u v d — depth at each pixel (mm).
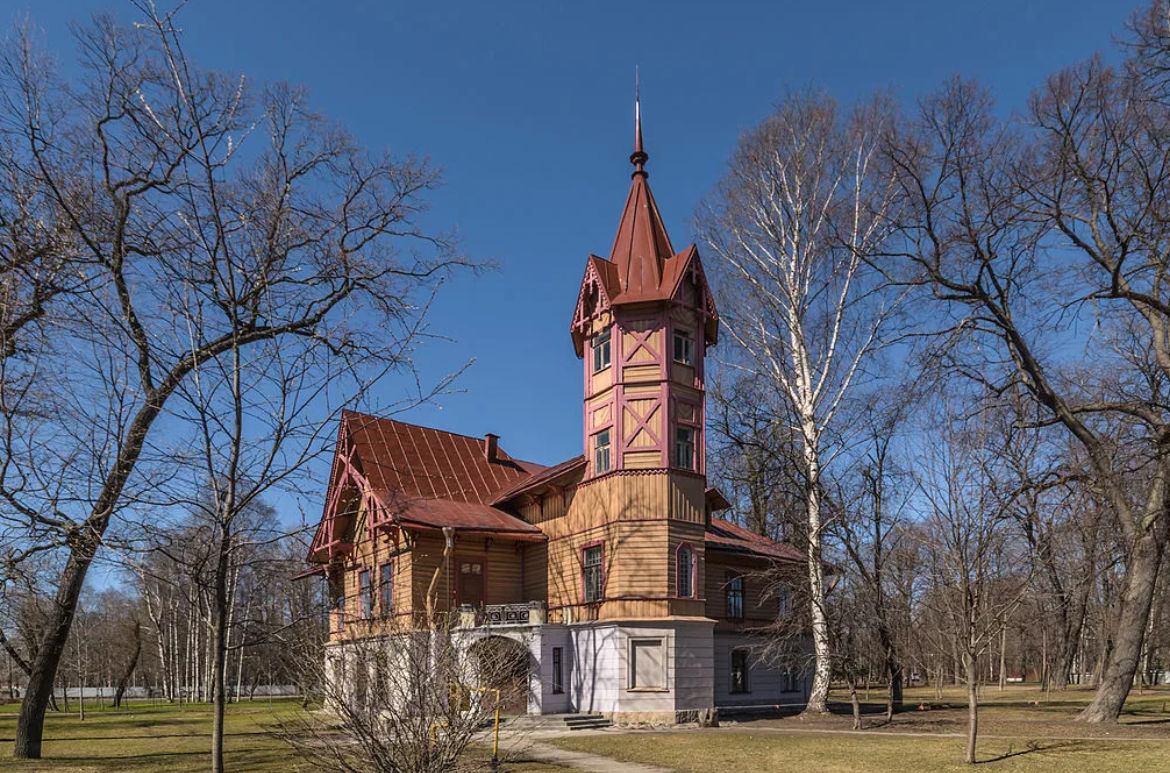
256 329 9875
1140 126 23312
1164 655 66875
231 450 8055
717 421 45375
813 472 30938
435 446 38531
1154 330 27453
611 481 30984
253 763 19484
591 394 33188
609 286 32844
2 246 11234
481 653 13031
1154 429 26312
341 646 10469
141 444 9188
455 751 10000
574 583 32094
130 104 11680
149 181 11609
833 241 30438
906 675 70000
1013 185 24656
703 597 30703
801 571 30594
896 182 28875
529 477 37906
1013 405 23266
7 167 11430
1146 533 26688
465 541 33750
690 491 31203
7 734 29469
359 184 18891
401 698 9844
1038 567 19641
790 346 34094
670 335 31812
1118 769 16969
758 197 34219
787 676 37438
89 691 77375
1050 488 25781
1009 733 23609
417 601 30984
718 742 22734
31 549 11312
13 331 10656
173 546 8523
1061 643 53688
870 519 27484
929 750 20266
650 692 28625
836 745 21641
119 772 18125
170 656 64250
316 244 13562
